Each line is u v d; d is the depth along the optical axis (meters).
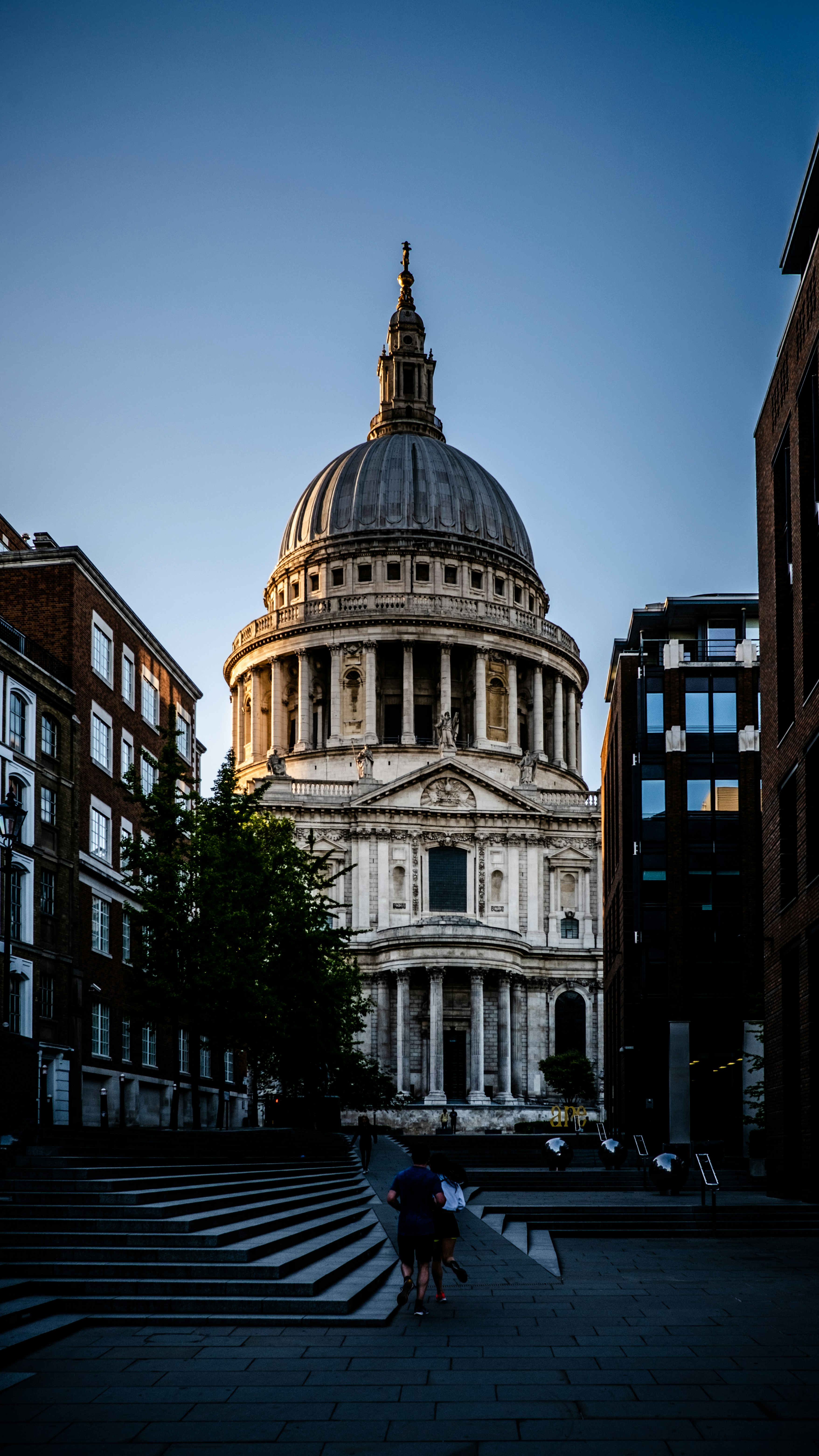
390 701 151.75
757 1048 68.12
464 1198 24.38
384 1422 15.86
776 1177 46.94
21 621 58.88
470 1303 23.97
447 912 127.88
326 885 77.12
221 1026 59.19
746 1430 15.52
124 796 60.44
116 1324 21.28
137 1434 15.34
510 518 167.00
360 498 161.38
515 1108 113.75
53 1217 24.92
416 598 152.12
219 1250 23.62
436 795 129.62
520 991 125.19
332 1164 45.62
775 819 47.03
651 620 78.94
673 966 72.56
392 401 176.75
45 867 54.53
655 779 75.12
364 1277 25.28
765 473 48.62
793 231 41.81
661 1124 72.44
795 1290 26.03
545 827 130.62
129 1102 64.31
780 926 46.38
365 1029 111.75
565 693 163.62
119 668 66.31
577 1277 27.81
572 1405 16.66
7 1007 49.03
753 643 75.25
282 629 153.12
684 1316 22.80
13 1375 17.89
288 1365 18.64
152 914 57.41
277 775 132.38
